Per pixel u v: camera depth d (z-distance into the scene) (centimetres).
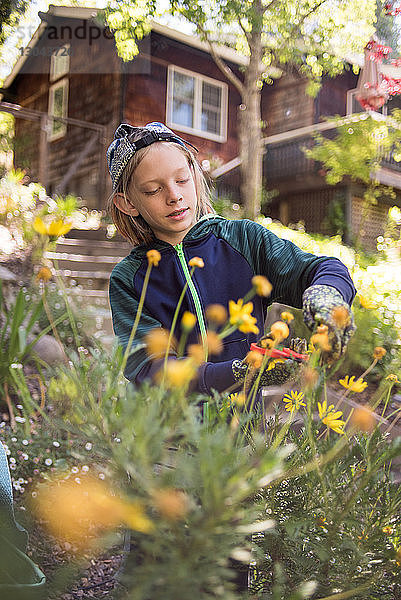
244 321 55
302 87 1284
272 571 63
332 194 1216
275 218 1321
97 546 44
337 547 61
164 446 45
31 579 61
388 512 64
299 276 95
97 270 668
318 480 63
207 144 1239
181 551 42
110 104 1108
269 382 65
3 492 74
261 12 834
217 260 106
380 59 732
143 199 101
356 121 752
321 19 861
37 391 272
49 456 189
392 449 61
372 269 507
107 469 45
